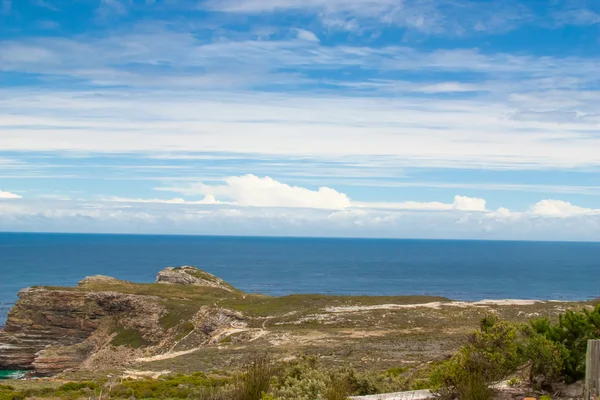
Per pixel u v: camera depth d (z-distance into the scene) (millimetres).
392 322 64188
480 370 12930
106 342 82812
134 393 29562
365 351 45062
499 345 13398
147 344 79812
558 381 13602
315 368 20219
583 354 13484
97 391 30453
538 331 14750
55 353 80812
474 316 65312
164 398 27891
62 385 32969
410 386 17375
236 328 69750
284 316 71625
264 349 50344
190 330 77125
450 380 13266
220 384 30438
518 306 70688
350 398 13891
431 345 46844
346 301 80750
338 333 59125
